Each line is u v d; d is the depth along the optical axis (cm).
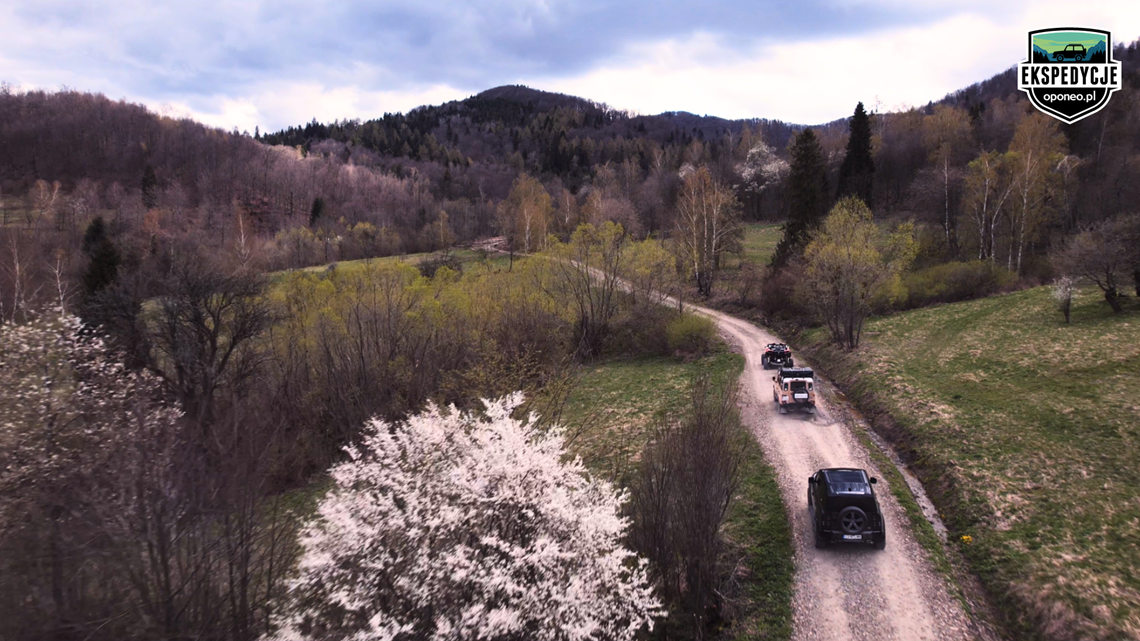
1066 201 6084
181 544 1491
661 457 1783
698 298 6719
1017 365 3112
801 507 2050
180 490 1559
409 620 1187
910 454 2447
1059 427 2288
